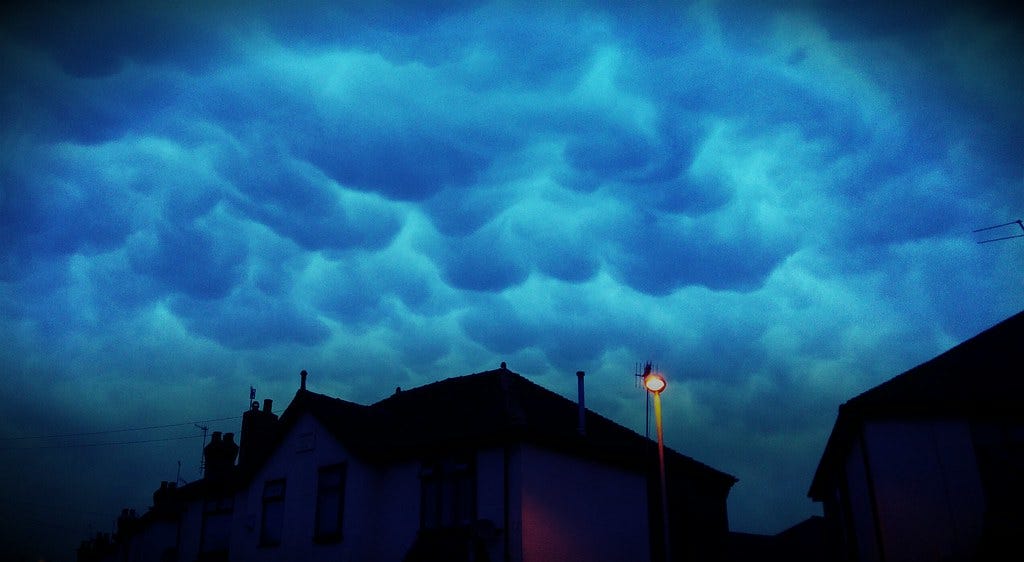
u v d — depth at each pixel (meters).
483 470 21.06
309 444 24.91
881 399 17.98
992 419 17.22
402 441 22.94
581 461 22.98
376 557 22.17
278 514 24.89
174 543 32.50
